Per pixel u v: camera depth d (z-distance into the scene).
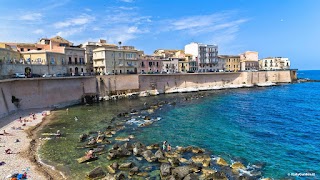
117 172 23.19
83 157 26.06
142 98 78.81
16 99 52.91
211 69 132.00
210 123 43.62
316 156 27.77
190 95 85.62
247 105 64.06
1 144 29.69
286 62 165.00
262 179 22.02
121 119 46.38
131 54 93.94
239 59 145.75
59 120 45.41
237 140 33.53
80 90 69.81
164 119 46.72
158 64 108.06
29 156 26.11
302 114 52.34
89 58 93.19
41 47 84.38
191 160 25.64
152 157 26.03
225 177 21.58
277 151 29.30
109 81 77.62
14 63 57.56
